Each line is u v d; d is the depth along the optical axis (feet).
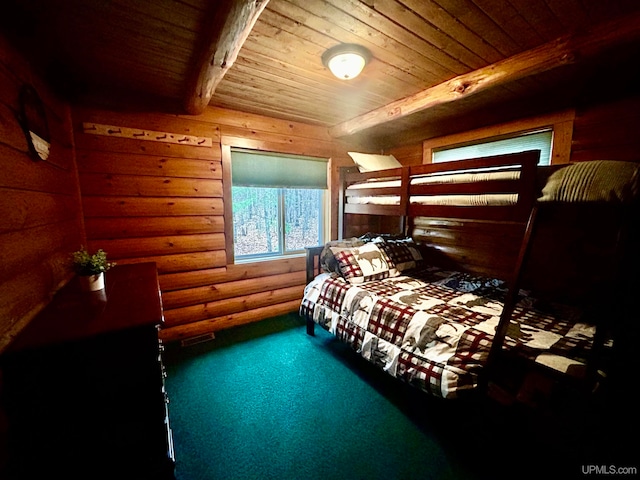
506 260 8.32
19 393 3.09
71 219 6.51
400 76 6.78
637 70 5.87
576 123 7.13
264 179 10.04
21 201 3.96
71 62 5.76
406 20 4.69
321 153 11.10
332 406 5.97
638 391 3.23
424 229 10.77
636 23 4.37
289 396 6.27
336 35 5.10
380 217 12.70
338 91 7.71
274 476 4.42
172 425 5.38
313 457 4.76
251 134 9.51
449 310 5.93
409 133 11.34
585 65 5.74
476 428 4.67
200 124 8.66
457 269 9.69
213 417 5.61
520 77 5.91
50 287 4.64
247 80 7.03
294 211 11.23
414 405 6.02
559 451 3.73
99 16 4.32
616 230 6.12
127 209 7.84
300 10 4.42
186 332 9.01
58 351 3.16
